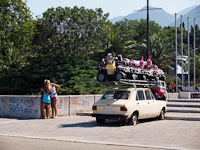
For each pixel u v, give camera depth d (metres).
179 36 89.38
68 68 25.50
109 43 46.91
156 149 8.11
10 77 25.77
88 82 24.83
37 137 9.91
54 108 16.00
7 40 47.12
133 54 49.06
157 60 54.25
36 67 26.69
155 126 12.81
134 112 13.07
